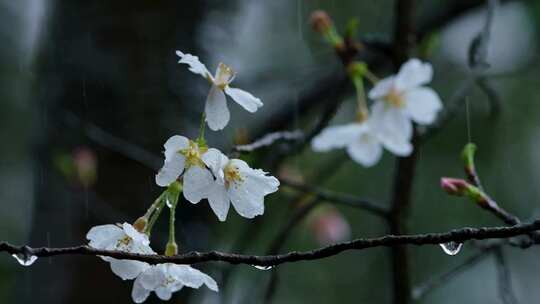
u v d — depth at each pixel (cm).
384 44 87
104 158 94
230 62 98
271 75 100
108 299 92
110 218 93
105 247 67
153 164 92
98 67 94
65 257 93
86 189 92
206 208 94
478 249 84
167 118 94
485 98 117
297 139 85
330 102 84
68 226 93
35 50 100
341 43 85
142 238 67
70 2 96
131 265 67
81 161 92
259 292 95
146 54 94
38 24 103
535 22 117
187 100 95
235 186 68
